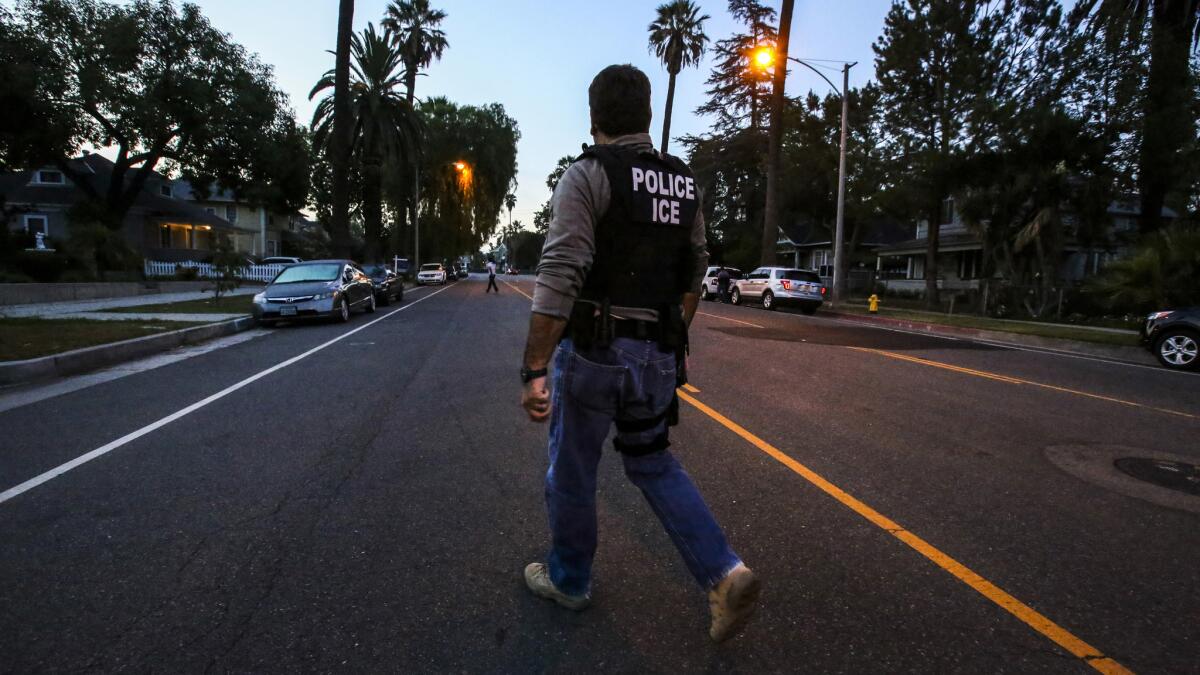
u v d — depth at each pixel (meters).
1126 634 2.46
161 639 2.35
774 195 28.22
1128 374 9.63
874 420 5.91
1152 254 14.32
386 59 30.84
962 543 3.25
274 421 5.57
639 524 3.41
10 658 2.23
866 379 8.18
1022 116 19.44
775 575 2.89
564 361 2.18
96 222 23.77
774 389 7.34
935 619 2.54
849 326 16.75
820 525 3.45
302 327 13.88
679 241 2.19
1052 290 19.62
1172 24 19.20
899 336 14.38
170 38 25.47
